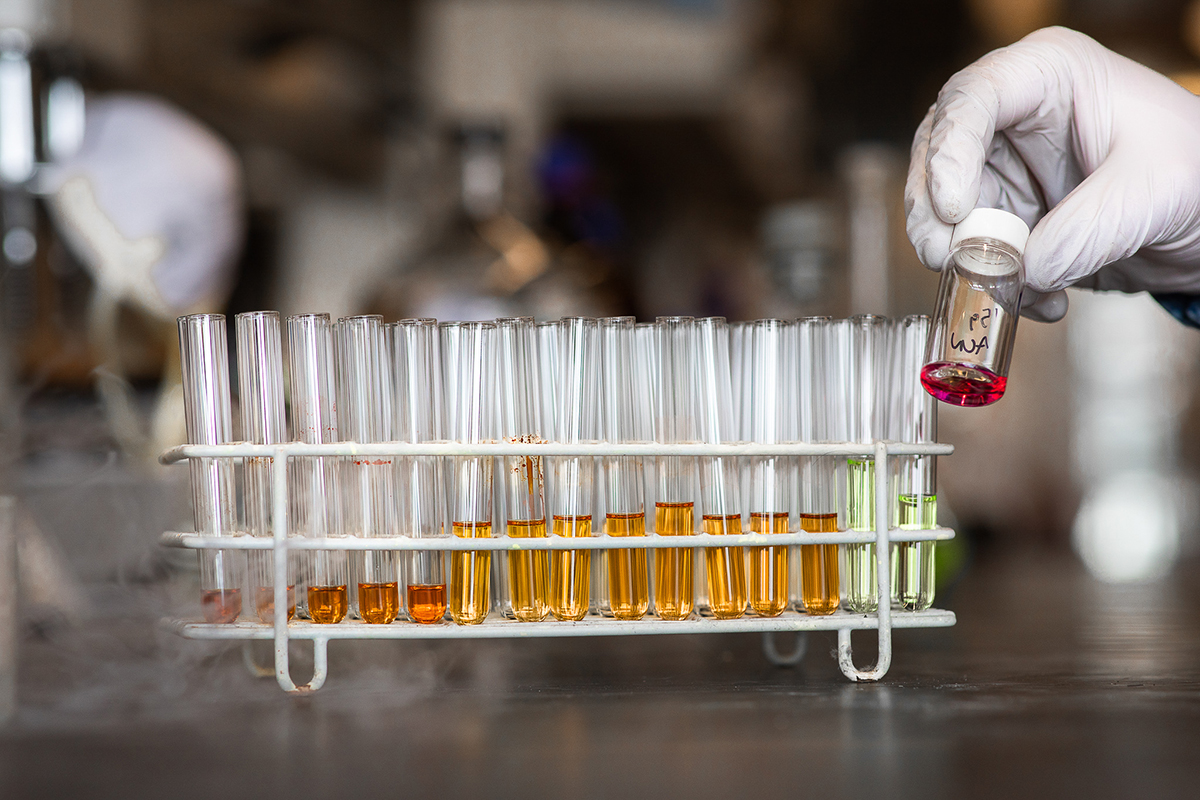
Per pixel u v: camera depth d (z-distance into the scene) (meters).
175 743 0.63
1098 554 1.83
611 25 3.14
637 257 4.65
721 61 3.21
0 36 1.05
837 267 1.92
